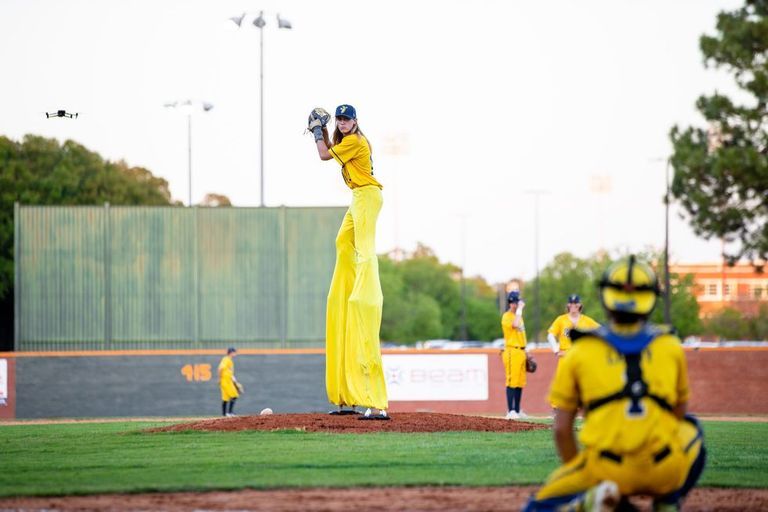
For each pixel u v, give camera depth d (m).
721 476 37.97
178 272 132.38
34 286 131.50
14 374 120.06
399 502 30.92
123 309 132.12
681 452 23.95
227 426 52.44
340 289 55.41
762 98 158.75
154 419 107.50
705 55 161.88
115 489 33.50
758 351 114.06
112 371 120.88
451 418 55.75
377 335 54.16
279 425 52.06
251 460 40.50
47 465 40.50
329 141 54.38
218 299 132.25
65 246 131.88
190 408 121.31
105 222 132.25
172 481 35.25
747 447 49.72
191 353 121.56
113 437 51.62
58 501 31.86
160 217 132.75
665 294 177.50
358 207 53.75
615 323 24.09
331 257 132.75
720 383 114.06
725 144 162.12
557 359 112.06
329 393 55.66
